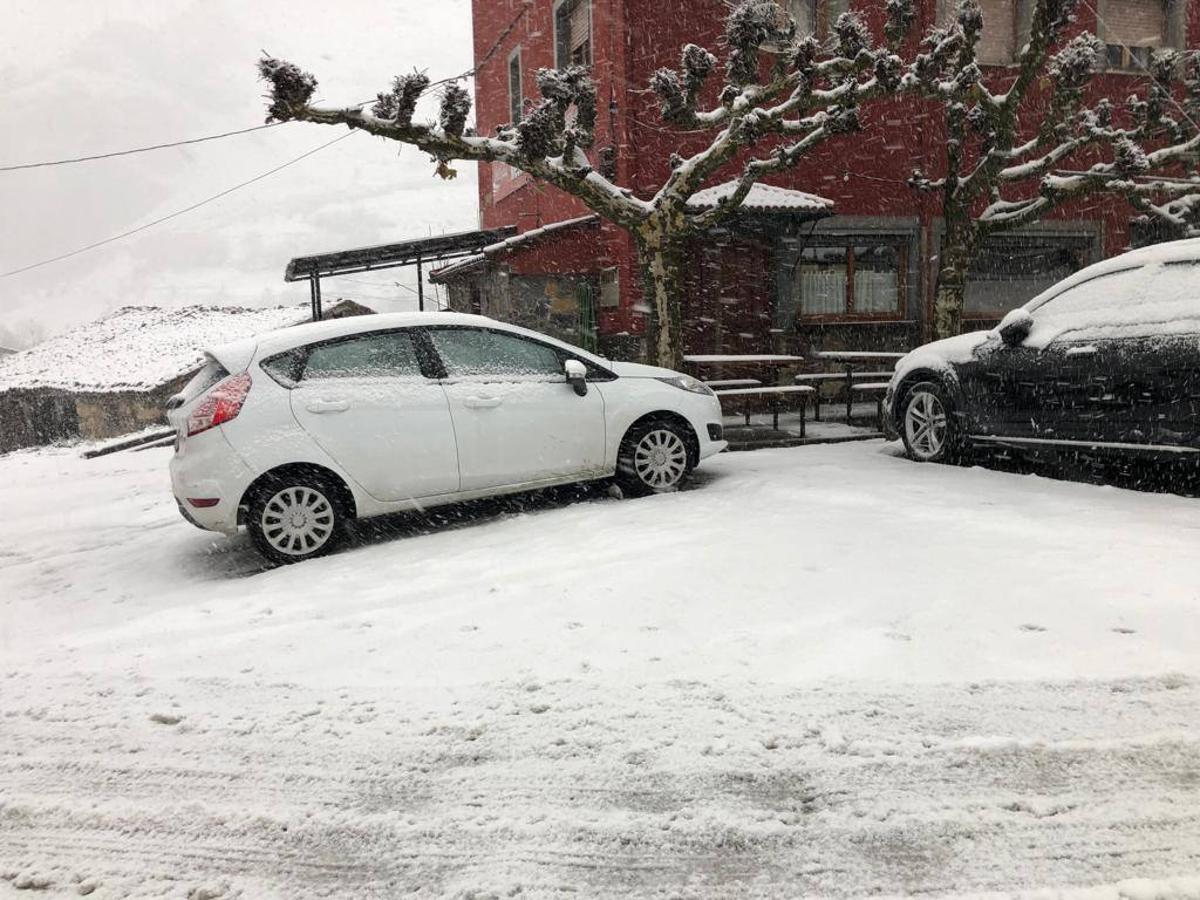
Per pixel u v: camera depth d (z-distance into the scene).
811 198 12.14
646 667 3.18
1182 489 6.12
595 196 8.83
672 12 12.18
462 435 5.86
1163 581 3.80
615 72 12.04
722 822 2.24
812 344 13.52
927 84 9.49
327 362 5.67
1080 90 10.51
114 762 2.74
